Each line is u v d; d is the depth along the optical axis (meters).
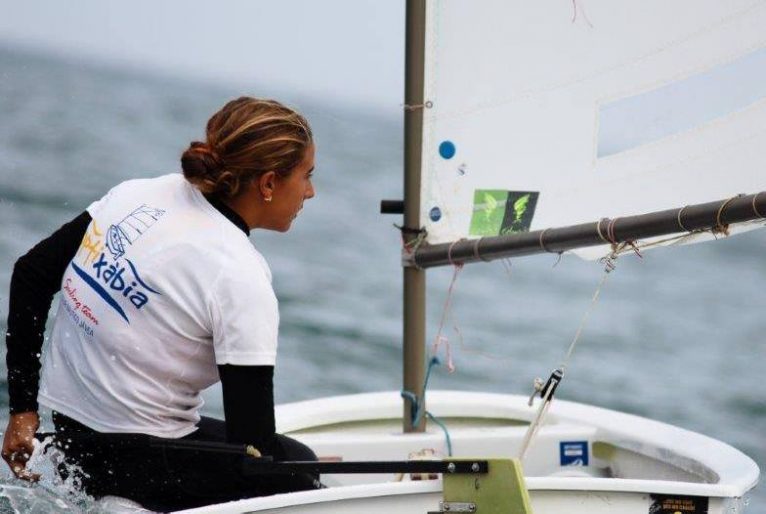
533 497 7.78
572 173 10.04
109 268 7.55
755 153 9.47
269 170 7.57
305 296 38.03
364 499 7.54
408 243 10.55
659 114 9.79
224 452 7.40
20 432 7.89
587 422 11.09
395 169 84.88
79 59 185.38
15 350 7.93
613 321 39.91
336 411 11.55
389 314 35.88
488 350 33.25
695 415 28.22
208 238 7.44
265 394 7.38
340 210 60.53
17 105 82.88
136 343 7.47
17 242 33.81
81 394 7.70
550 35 9.98
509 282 46.03
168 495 7.59
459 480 7.51
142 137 77.44
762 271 54.31
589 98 9.96
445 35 10.16
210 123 7.70
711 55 9.56
